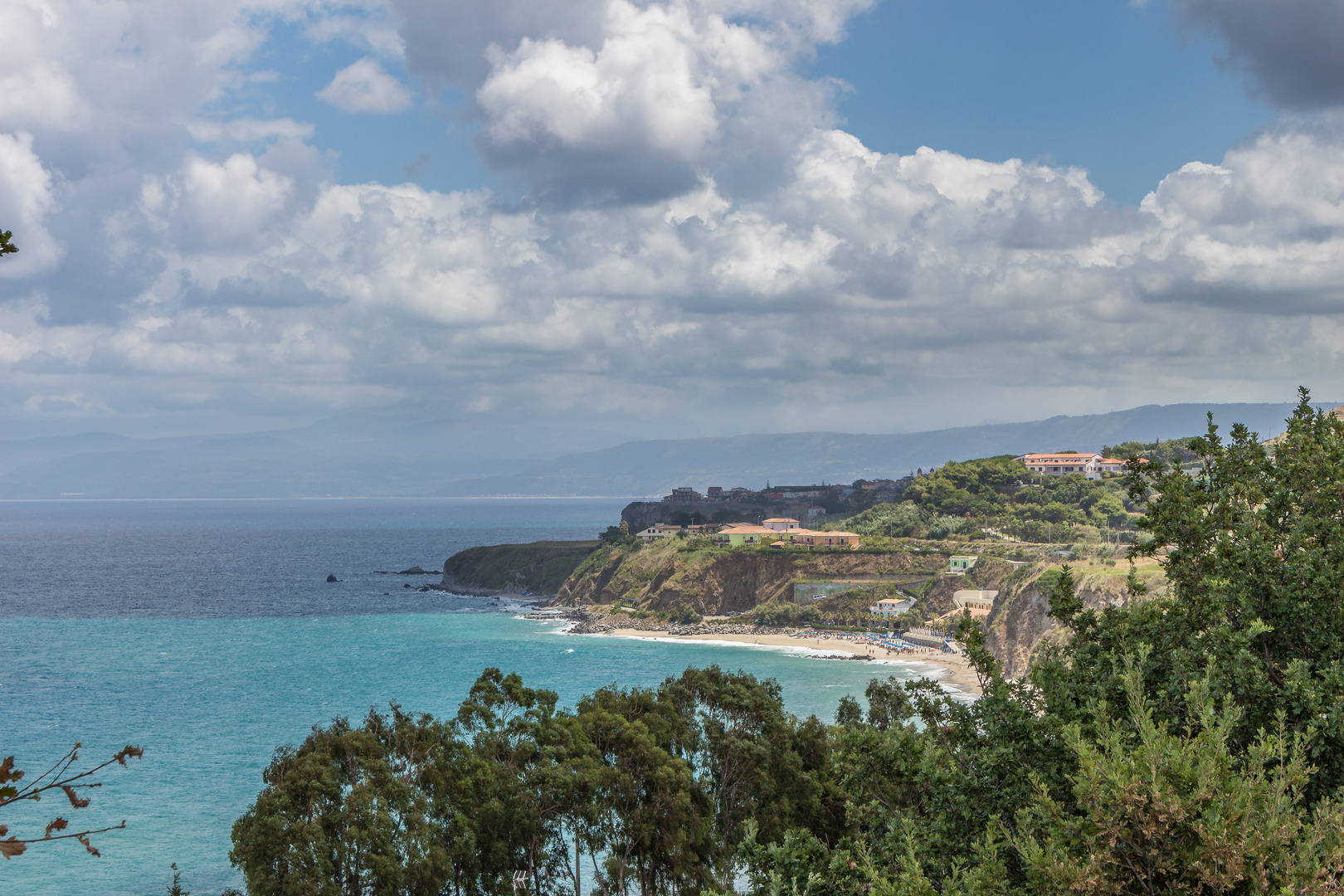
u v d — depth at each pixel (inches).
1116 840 645.9
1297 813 707.4
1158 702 919.7
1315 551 1021.8
